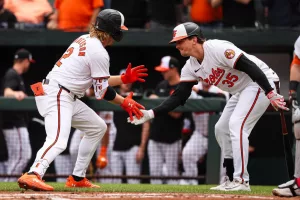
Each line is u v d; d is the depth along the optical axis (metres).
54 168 35.75
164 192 21.88
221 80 22.78
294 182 19.53
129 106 22.58
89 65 21.56
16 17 41.31
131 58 43.62
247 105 22.64
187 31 22.22
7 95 34.81
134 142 34.97
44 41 40.56
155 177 34.44
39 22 41.44
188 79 23.30
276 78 23.08
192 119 34.34
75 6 39.97
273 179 35.25
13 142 34.62
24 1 41.78
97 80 21.55
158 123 34.66
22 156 34.78
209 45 22.27
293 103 26.70
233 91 23.12
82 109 22.86
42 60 43.44
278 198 19.00
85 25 40.22
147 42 40.72
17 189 22.33
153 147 34.84
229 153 23.88
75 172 23.78
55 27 40.75
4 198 17.94
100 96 21.77
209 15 40.31
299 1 40.16
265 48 41.81
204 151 34.44
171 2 40.78
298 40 25.98
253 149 35.34
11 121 34.47
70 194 19.73
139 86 35.53
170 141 34.62
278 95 21.61
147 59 43.53
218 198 18.50
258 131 35.28
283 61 43.22
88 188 23.22
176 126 34.56
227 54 21.84
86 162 23.75
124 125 34.84
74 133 35.16
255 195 20.45
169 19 40.88
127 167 35.09
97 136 23.44
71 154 35.25
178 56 43.47
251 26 40.31
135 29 40.69
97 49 21.42
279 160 35.16
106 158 34.84
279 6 40.09
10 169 34.78
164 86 35.78
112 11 21.98
